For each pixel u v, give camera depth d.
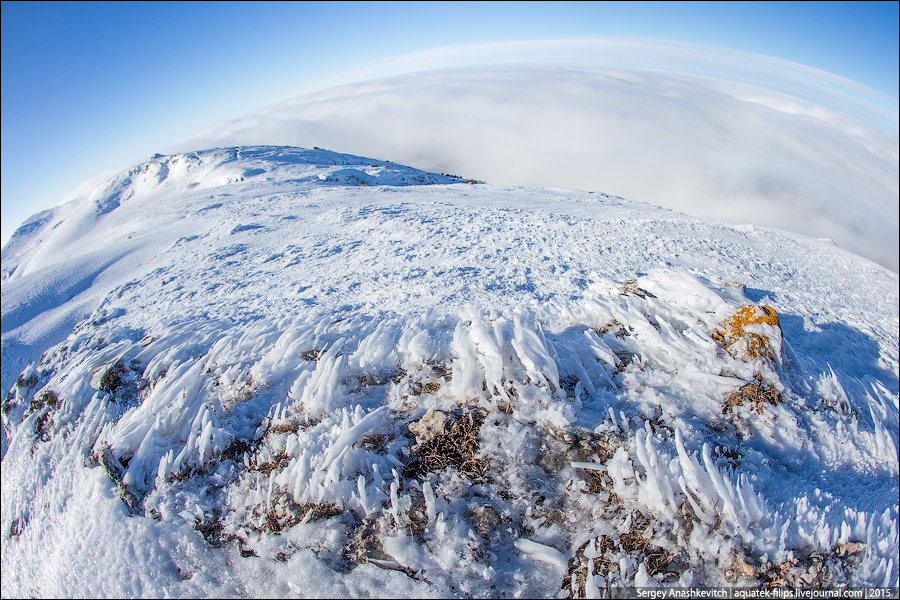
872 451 3.02
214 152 38.75
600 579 2.30
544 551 2.39
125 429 3.22
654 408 3.05
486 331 3.44
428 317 4.13
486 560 2.40
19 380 4.52
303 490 2.64
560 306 4.43
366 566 2.41
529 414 2.95
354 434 2.86
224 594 2.48
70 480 3.18
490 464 2.71
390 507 2.57
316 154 39.31
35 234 39.81
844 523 2.36
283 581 2.44
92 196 39.22
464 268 5.76
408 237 7.58
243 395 3.34
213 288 5.99
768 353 3.42
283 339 3.85
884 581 2.22
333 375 3.29
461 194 15.32
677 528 2.38
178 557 2.63
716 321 3.78
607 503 2.53
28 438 3.68
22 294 7.19
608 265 5.98
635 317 3.90
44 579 2.86
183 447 3.05
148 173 38.44
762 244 8.02
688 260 6.51
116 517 2.81
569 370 3.39
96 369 3.96
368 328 4.04
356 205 11.94
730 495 2.42
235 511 2.71
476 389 3.11
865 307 5.67
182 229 11.07
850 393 3.49
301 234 8.85
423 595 2.30
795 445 2.96
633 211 10.85
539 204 12.10
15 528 3.25
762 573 2.24
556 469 2.69
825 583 2.21
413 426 2.96
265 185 21.45
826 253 8.06
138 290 6.32
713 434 2.92
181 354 3.96
